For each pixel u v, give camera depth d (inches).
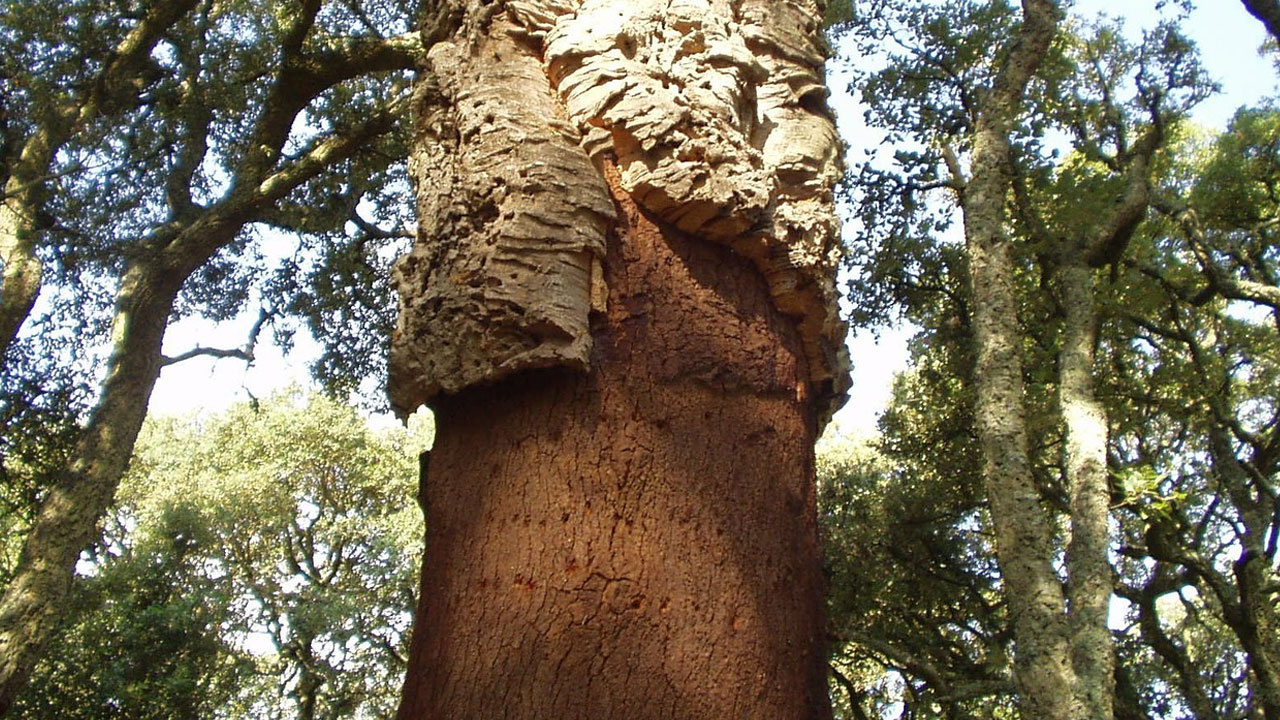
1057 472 618.5
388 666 828.6
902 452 644.1
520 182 96.6
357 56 545.3
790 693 86.7
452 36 114.3
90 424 470.9
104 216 584.1
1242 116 645.9
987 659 575.2
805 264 103.7
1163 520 480.7
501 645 82.8
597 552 84.7
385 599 822.5
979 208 402.9
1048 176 540.4
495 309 92.7
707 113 101.7
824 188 110.7
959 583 594.2
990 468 351.3
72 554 438.9
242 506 877.2
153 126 598.5
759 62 113.2
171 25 534.0
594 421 90.1
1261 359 656.4
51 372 597.6
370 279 644.1
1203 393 550.6
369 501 929.5
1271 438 587.8
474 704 81.7
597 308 94.0
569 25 107.3
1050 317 555.8
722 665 83.0
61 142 503.8
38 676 587.5
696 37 107.9
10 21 507.5
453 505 93.0
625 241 98.1
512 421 92.0
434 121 109.0
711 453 91.7
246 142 611.5
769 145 110.9
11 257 492.4
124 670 612.4
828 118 118.6
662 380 93.2
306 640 805.2
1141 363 631.8
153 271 507.2
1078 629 338.6
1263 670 512.4
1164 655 581.9
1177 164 693.9
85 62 533.0
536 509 87.4
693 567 85.9
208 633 692.7
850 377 117.5
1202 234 583.5
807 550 96.0
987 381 366.0
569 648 81.3
